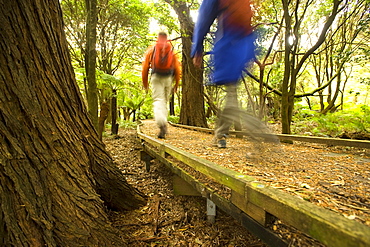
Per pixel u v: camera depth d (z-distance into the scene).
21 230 1.43
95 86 4.93
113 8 9.02
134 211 2.86
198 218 2.82
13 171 1.46
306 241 1.24
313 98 12.96
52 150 1.72
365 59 5.83
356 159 2.83
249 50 2.55
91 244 1.78
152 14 8.14
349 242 0.81
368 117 6.26
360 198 1.53
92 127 2.58
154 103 4.26
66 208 1.71
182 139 4.78
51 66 1.83
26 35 1.62
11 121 1.50
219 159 2.77
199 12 2.65
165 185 3.92
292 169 2.31
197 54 2.91
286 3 5.05
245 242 2.35
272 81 8.66
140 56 13.00
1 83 1.48
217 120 3.54
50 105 1.79
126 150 6.55
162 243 2.32
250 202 1.50
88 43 4.82
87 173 2.08
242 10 2.43
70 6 7.66
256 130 2.59
